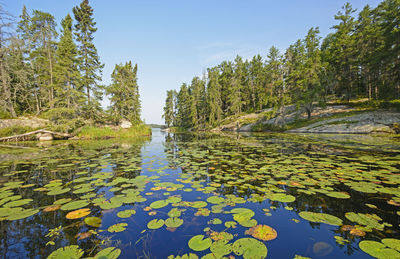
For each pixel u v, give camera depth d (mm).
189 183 4059
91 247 1923
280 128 26781
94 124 23391
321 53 31984
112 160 6754
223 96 47438
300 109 31188
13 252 1840
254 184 3879
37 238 2090
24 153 8586
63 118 18203
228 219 2467
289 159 6305
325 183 3768
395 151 7473
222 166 5613
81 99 20109
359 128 18109
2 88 17297
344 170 4688
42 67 23797
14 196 3334
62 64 19266
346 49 28578
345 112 24312
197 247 1878
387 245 1855
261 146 10141
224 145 11242
